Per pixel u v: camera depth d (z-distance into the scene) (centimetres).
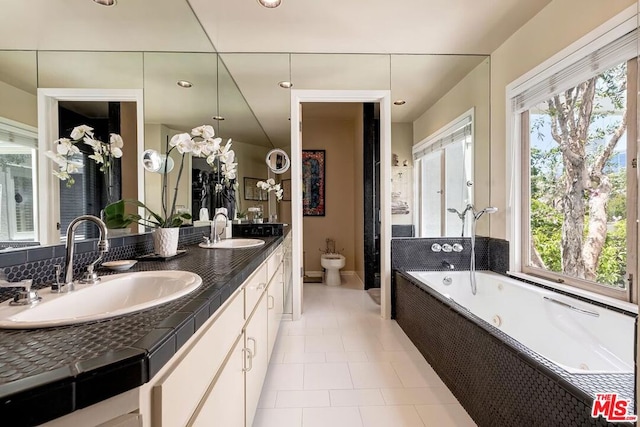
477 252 283
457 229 288
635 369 61
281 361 198
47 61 112
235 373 105
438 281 265
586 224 181
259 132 288
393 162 289
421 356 206
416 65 275
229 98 280
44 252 97
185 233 212
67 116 119
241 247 191
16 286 77
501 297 234
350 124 455
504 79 248
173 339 58
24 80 101
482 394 135
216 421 84
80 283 94
